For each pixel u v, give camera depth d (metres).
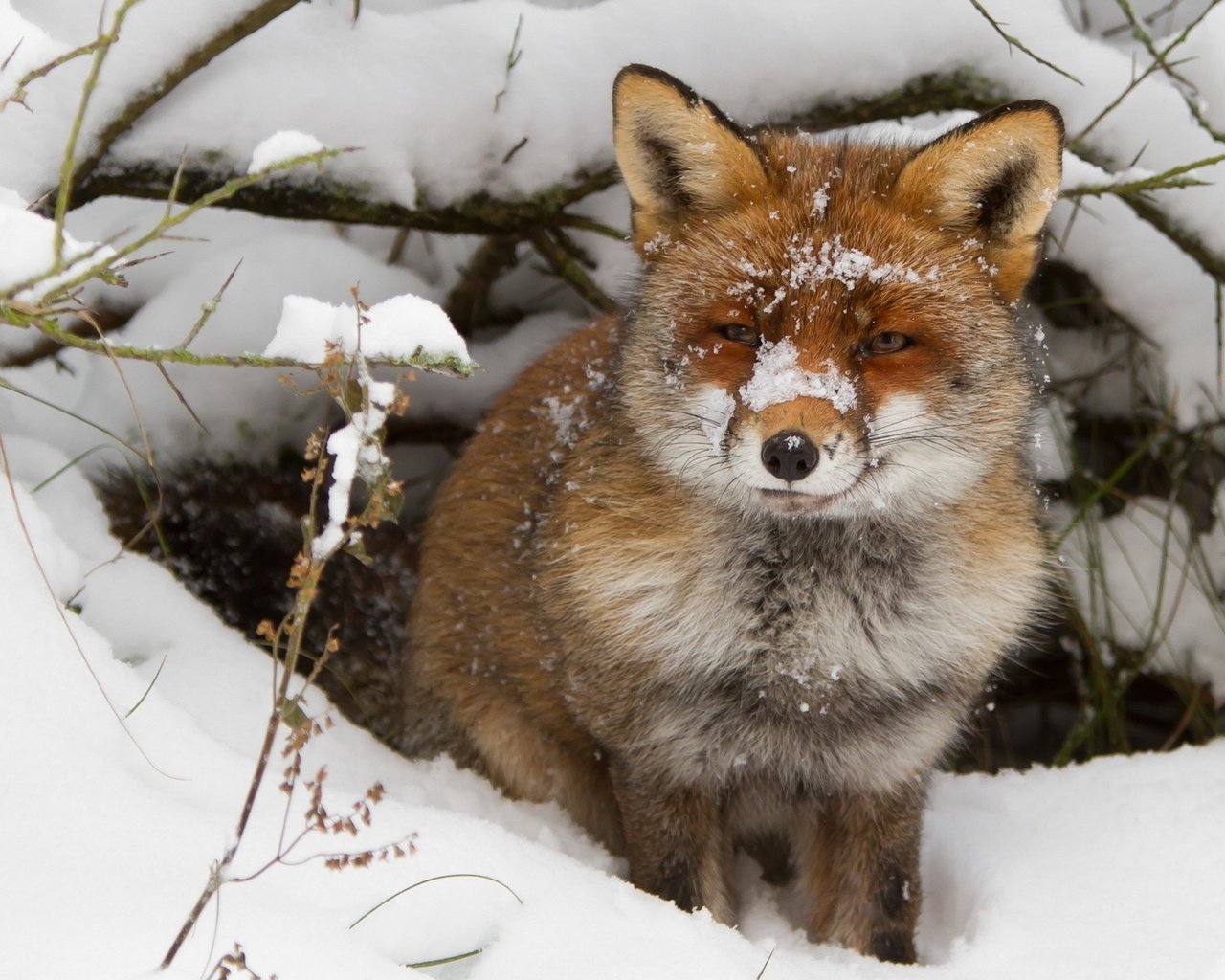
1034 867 6.48
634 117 6.20
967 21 8.00
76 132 4.27
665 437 6.14
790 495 5.66
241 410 8.77
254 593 8.39
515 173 7.84
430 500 9.88
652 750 6.50
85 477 7.73
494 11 7.79
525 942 4.62
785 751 6.59
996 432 6.16
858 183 6.11
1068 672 10.12
